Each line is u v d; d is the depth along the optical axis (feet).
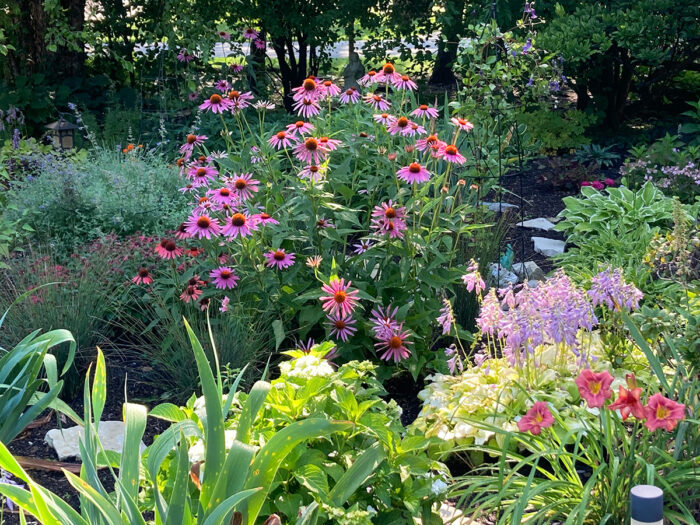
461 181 17.21
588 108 35.55
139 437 7.61
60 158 24.99
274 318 14.96
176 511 6.92
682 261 13.19
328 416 9.04
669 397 9.87
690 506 9.52
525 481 9.87
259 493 7.36
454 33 38.19
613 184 28.35
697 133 34.37
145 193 21.59
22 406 10.63
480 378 12.78
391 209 13.83
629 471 9.32
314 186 14.30
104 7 40.47
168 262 16.67
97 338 15.58
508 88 22.48
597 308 15.78
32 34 38.42
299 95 16.37
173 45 37.24
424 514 9.19
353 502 8.70
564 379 12.48
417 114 17.07
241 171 17.25
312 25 39.42
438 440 9.02
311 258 14.56
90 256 17.43
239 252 14.56
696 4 29.45
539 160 31.86
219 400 7.58
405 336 13.55
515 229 24.25
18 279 16.26
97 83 37.83
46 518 6.80
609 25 30.40
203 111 33.81
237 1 37.24
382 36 41.04
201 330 14.24
